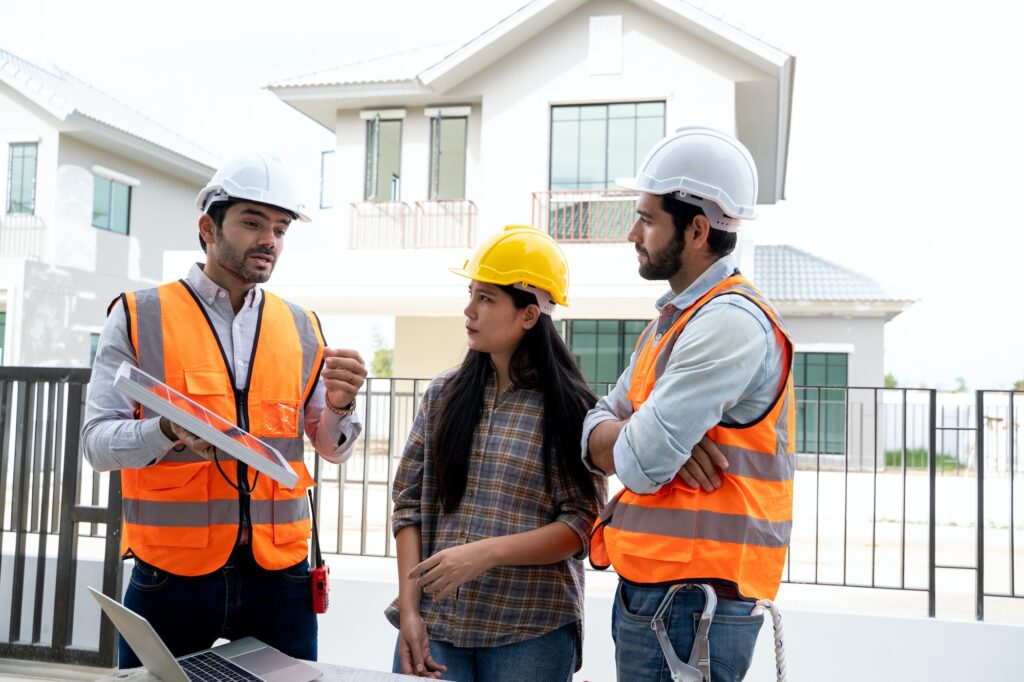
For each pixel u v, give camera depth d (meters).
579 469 1.88
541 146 12.45
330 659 3.75
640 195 1.74
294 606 2.00
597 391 4.29
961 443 10.44
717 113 11.97
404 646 1.82
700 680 1.49
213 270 2.01
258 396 1.98
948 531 7.28
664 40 12.11
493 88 12.65
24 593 3.88
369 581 3.74
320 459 4.21
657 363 1.65
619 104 12.33
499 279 1.84
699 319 1.57
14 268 13.70
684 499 1.57
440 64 12.34
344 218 13.65
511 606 1.85
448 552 1.70
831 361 15.14
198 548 1.88
